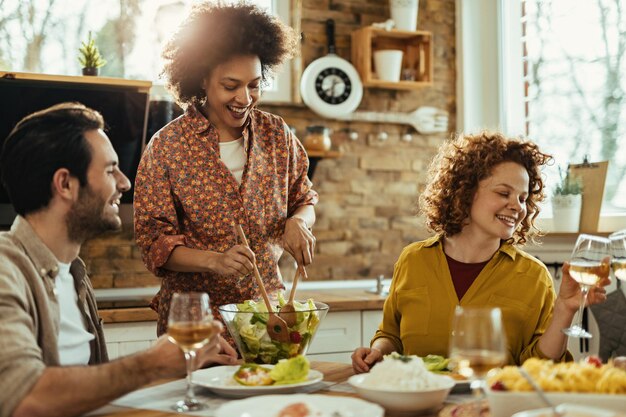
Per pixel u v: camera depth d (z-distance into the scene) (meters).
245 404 1.38
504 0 3.97
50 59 3.41
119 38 3.53
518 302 2.01
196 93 2.25
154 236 2.16
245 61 2.14
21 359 1.36
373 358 1.82
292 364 1.59
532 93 3.86
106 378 1.38
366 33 3.69
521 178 2.02
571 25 3.66
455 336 1.24
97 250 3.39
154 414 1.43
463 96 3.96
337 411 1.31
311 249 2.17
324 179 3.78
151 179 2.18
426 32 3.77
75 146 1.59
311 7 3.77
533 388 1.31
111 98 3.06
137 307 3.09
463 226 2.08
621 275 1.80
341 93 3.72
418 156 3.96
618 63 3.43
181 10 3.59
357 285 3.76
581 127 3.59
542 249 3.44
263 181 2.26
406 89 3.92
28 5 3.38
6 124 3.00
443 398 1.43
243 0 2.29
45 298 1.58
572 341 3.10
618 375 1.31
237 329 1.76
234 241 2.21
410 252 2.16
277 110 3.69
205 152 2.21
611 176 3.45
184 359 1.46
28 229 1.62
